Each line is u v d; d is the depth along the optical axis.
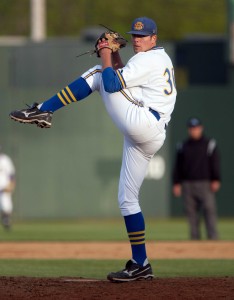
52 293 21.16
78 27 127.75
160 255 39.38
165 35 128.75
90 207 69.25
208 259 37.56
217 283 22.55
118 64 22.81
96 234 53.34
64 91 22.05
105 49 21.67
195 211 47.88
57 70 70.38
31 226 62.03
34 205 69.19
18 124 69.00
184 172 47.66
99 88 22.19
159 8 129.88
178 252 40.47
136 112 21.52
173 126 69.25
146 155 22.44
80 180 69.19
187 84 76.62
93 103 68.94
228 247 42.34
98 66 22.25
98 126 69.06
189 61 76.75
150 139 21.83
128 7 129.50
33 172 69.12
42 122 21.95
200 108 69.31
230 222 65.12
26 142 69.00
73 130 69.06
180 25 129.38
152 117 21.58
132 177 22.72
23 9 127.44
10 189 58.78
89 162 69.06
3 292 21.44
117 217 69.25
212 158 47.41
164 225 62.16
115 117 21.81
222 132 69.38
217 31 129.88
